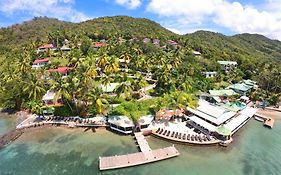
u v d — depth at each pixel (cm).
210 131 6025
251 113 7631
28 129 6531
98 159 5009
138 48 13050
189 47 15588
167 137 5856
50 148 5494
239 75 11875
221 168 4834
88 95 6538
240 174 4669
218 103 8419
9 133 6272
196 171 4700
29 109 7712
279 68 13462
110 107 7200
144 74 10850
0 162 4931
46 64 11312
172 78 8988
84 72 7750
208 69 11912
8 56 14150
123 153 5238
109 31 18225
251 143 5966
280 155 5425
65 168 4700
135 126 6306
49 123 6762
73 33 16750
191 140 5747
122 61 11144
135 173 4566
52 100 7538
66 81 6975
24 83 8019
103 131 6338
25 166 4784
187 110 7262
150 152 5175
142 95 8275
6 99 7950
